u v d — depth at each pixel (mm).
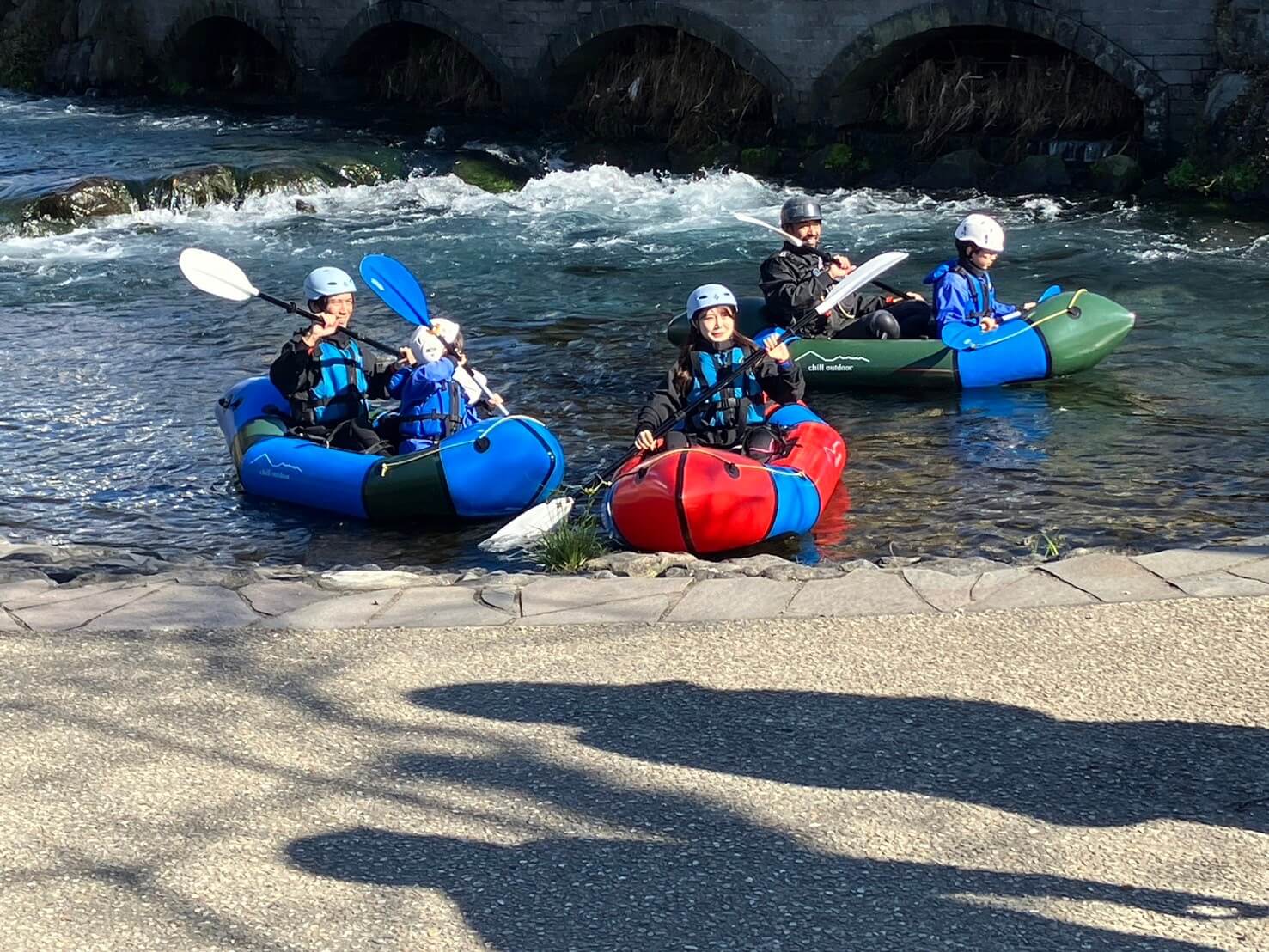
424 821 3455
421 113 19094
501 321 10164
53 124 19344
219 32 22188
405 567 6098
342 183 15383
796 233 8727
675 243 12727
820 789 3516
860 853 3238
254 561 6234
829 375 8375
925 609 4516
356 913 3090
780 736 3775
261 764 3756
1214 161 13141
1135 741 3658
